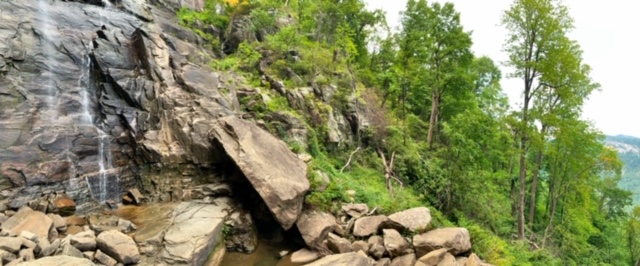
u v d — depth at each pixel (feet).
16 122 32.30
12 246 22.61
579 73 65.26
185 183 40.42
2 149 30.35
